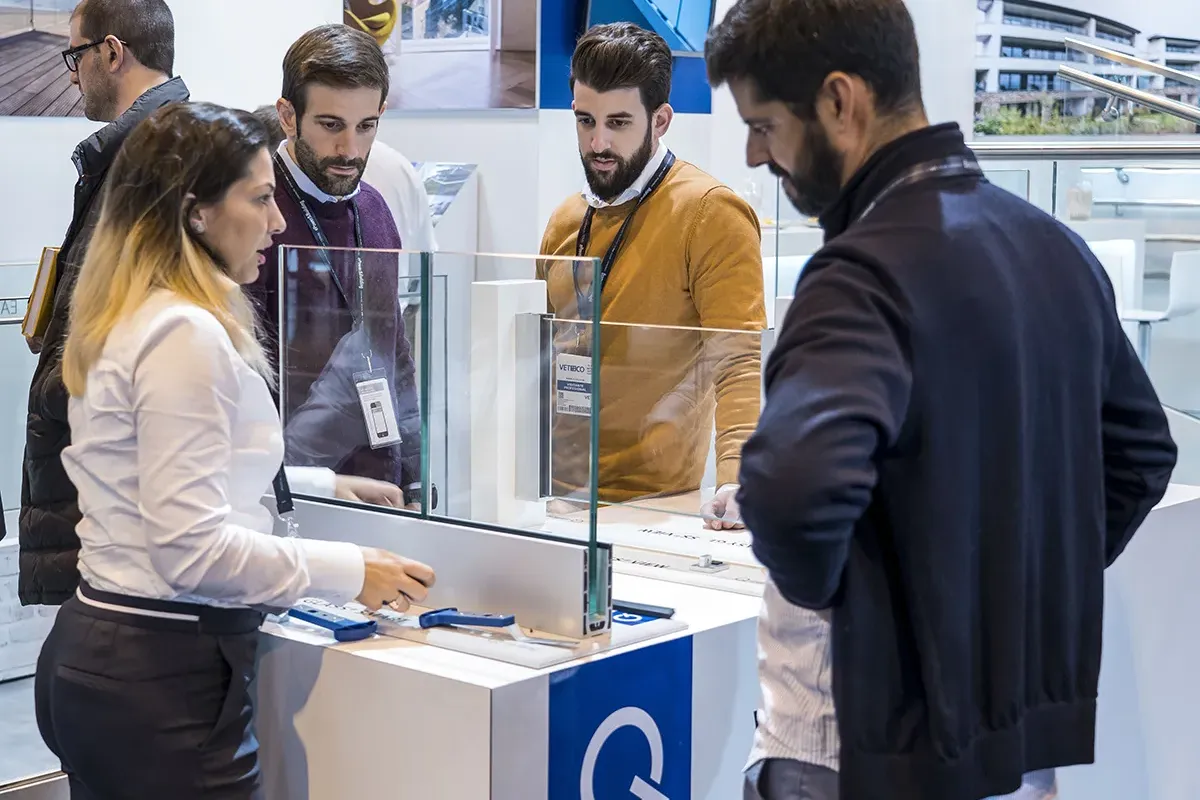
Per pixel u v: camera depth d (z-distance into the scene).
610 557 1.79
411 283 1.89
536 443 1.80
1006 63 5.21
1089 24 5.20
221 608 1.69
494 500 1.85
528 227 4.11
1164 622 2.35
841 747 1.29
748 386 2.05
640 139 2.67
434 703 1.67
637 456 2.20
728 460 2.07
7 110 3.81
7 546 2.94
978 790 1.31
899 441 1.24
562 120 4.14
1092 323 1.39
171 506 1.59
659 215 2.69
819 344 1.21
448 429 1.89
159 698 1.66
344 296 1.98
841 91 1.29
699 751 1.89
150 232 1.67
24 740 2.75
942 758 1.27
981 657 1.31
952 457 1.25
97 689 1.67
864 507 1.19
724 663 1.92
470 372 1.85
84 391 1.69
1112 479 1.53
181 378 1.60
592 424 1.73
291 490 2.09
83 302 1.70
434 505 1.92
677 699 1.84
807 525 1.16
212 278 1.68
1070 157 3.39
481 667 1.69
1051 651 1.39
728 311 2.61
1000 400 1.27
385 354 1.94
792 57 1.29
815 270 1.27
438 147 4.31
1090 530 1.41
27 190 3.89
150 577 1.66
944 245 1.25
